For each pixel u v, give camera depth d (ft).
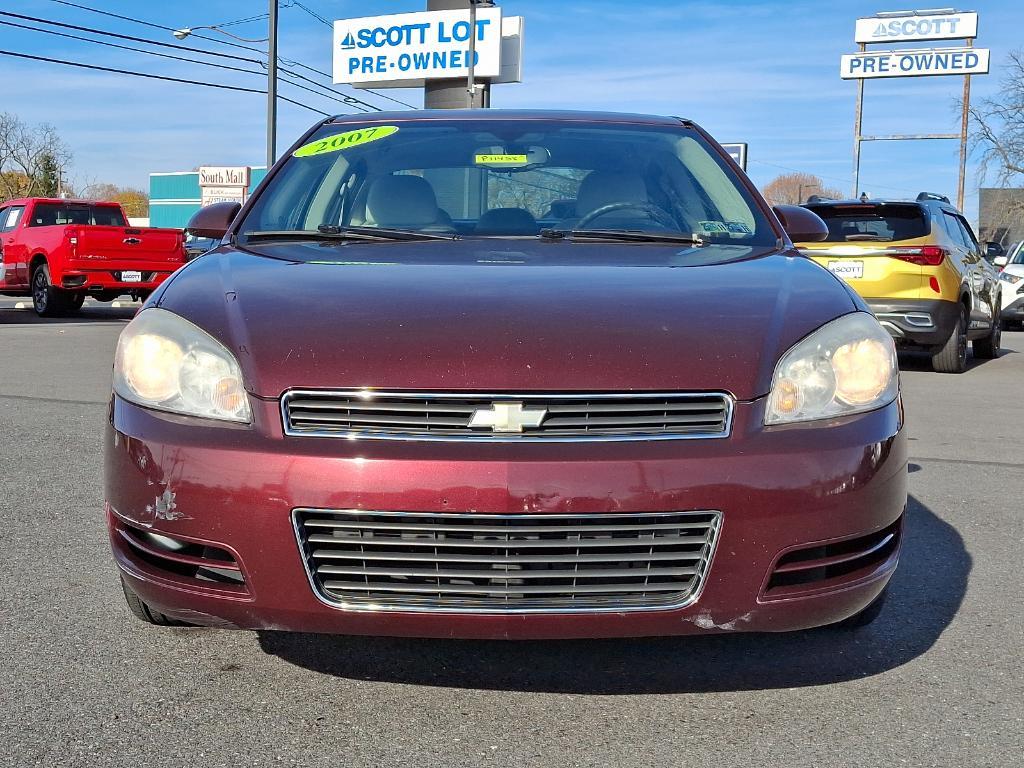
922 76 150.92
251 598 7.89
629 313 8.62
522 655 9.63
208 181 87.61
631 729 8.18
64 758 7.61
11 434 19.81
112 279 53.21
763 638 10.16
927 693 8.91
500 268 9.75
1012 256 63.31
